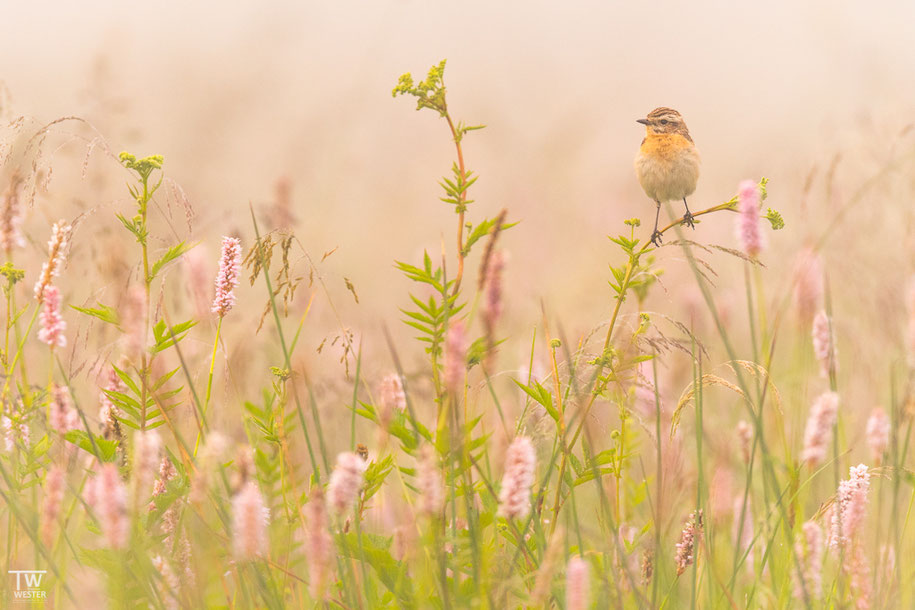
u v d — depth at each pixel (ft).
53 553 23.95
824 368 31.12
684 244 24.68
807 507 31.37
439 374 23.94
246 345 34.14
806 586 24.07
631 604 24.72
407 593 23.44
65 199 31.60
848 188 52.54
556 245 71.92
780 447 34.17
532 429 25.71
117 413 25.31
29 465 24.18
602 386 24.38
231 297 24.77
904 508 32.71
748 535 29.99
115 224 31.19
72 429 24.20
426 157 93.35
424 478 19.66
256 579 22.98
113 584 21.68
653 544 26.17
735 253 24.79
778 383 38.11
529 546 24.84
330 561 19.29
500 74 126.31
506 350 42.70
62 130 25.64
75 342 27.02
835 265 46.60
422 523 24.57
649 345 24.25
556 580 22.47
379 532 29.66
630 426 26.76
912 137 54.90
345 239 69.00
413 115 106.01
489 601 22.03
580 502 32.24
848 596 25.86
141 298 21.59
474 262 67.05
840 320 41.98
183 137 76.54
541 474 26.73
